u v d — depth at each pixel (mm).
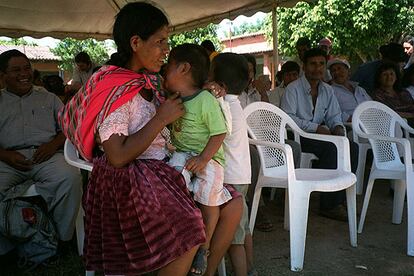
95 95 1799
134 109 1852
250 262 2668
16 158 3115
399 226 3695
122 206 1816
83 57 7922
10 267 2992
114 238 1845
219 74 2449
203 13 7270
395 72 5090
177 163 2010
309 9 13227
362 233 3527
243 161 2500
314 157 4082
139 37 1854
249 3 6680
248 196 3430
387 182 5172
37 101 3398
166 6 6738
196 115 2092
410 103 5156
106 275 1840
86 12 7246
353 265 2945
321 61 4277
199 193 2143
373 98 5152
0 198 3064
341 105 5062
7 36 8023
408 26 12375
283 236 3477
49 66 21000
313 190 2861
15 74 3266
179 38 17000
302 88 4355
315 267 2914
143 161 1898
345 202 3984
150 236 1777
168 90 2143
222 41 24156
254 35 22547
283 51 14562
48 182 3057
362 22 12398
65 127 1950
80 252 3119
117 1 6711
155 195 1796
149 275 2723
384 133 3990
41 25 7863
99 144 1909
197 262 2059
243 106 4266
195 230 1789
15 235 2885
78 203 3072
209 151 2062
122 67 1936
